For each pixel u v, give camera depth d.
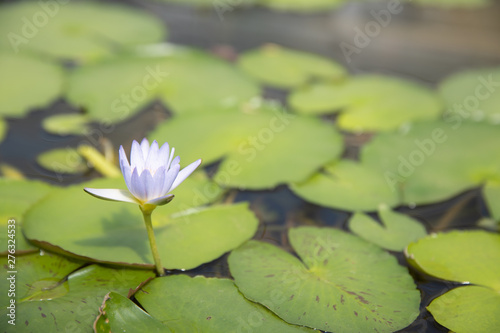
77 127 1.93
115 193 1.12
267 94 2.30
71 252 1.26
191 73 2.33
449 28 3.04
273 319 1.14
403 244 1.45
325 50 2.73
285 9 3.22
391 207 1.62
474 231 1.49
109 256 1.27
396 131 2.00
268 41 2.78
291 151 1.83
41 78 2.20
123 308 1.10
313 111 2.19
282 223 1.54
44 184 1.56
